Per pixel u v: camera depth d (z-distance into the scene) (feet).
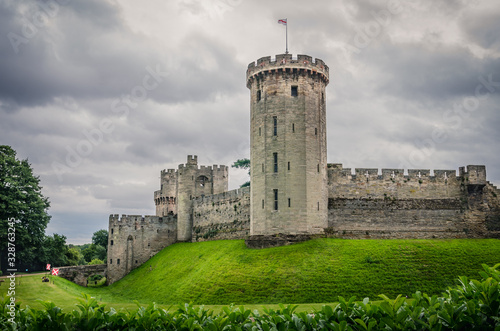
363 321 52.26
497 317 51.06
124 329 55.42
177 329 55.06
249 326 53.83
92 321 55.01
